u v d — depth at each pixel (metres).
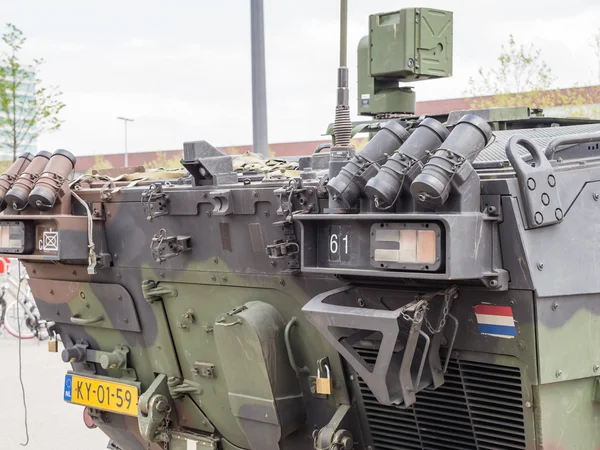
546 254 4.20
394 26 7.50
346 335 4.68
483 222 4.11
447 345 4.49
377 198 4.28
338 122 5.77
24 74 20.42
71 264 6.22
